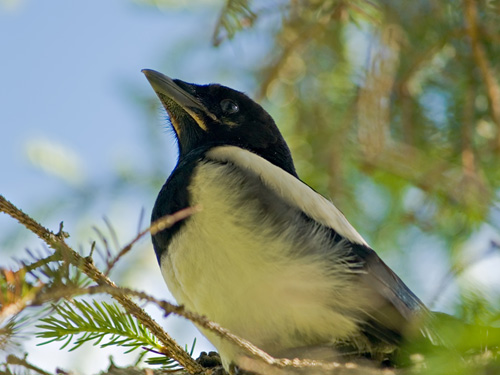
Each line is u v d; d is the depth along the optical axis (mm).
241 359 7531
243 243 8641
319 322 8742
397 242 11797
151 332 7715
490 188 11359
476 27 10758
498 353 5742
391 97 11531
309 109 12031
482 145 11656
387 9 10844
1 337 5832
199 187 8969
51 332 7656
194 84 11789
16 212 6770
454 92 11781
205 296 8680
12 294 5637
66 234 6859
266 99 11984
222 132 11438
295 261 8727
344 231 9266
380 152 10875
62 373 6457
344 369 7191
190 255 8703
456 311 5812
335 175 11477
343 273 8953
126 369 7762
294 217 8984
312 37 11117
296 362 7012
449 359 5730
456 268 5977
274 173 9312
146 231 6273
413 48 11281
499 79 11547
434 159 11594
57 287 5746
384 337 8914
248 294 8578
